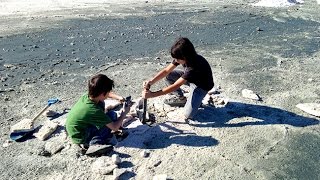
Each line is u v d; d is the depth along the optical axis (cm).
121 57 776
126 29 957
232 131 518
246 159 468
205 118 543
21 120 537
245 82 670
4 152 473
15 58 758
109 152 465
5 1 1152
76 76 684
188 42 488
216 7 1203
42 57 766
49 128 504
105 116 456
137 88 638
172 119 537
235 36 931
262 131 521
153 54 796
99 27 966
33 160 460
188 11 1146
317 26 1023
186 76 495
